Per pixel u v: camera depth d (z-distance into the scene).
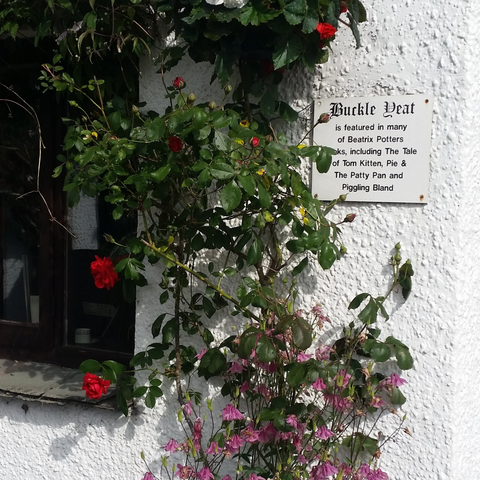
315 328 1.68
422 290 1.58
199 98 1.77
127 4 1.66
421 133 1.56
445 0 1.52
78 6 1.70
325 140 1.66
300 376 1.48
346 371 1.55
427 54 1.55
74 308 2.24
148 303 1.86
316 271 1.68
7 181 2.36
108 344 2.17
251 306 1.75
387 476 1.57
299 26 1.47
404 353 1.55
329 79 1.65
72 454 1.97
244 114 1.67
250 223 1.54
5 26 1.83
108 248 2.17
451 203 1.54
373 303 1.54
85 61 1.82
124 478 1.90
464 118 1.53
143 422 1.88
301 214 1.57
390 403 1.62
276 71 1.62
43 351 2.25
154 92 1.82
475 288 1.61
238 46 1.51
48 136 2.25
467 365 1.60
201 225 1.65
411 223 1.58
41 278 2.26
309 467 1.70
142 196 1.61
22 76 2.29
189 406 1.70
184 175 1.58
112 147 1.57
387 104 1.59
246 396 1.69
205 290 1.77
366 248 1.63
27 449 2.04
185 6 1.51
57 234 2.25
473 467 1.67
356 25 1.50
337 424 1.62
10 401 2.06
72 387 2.01
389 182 1.60
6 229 2.39
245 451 1.76
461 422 1.59
